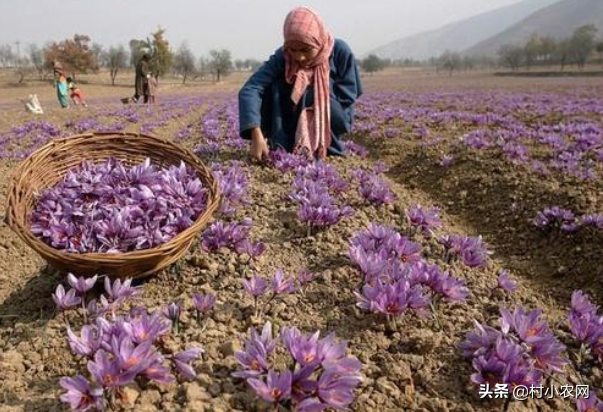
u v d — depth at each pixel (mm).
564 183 6145
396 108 16188
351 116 6840
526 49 125250
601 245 4504
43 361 2418
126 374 1887
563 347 2318
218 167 5586
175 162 3627
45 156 3258
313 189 4375
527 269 4676
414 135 10562
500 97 23297
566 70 99750
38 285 3252
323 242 3883
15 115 16438
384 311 2637
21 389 2215
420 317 2871
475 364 2281
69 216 2963
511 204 5957
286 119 6422
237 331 2688
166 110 17469
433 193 7227
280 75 6234
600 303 3951
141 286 3021
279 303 2947
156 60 60344
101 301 2551
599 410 2219
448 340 2711
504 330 2416
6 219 2668
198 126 12281
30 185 3098
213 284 3174
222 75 113875
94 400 1850
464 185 7035
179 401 2088
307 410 1854
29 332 2660
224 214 4258
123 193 3193
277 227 4195
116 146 3666
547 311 3662
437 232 5070
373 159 9406
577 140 8500
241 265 3396
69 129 11906
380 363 2521
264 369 2068
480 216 6090
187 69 92062
